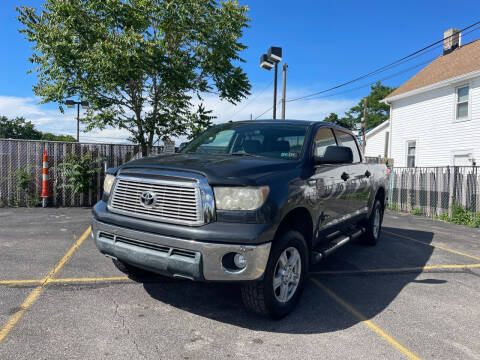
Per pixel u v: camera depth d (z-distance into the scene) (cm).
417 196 1245
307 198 338
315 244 381
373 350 270
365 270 487
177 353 253
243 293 299
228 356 252
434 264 535
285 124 429
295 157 366
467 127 1518
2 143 891
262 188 284
